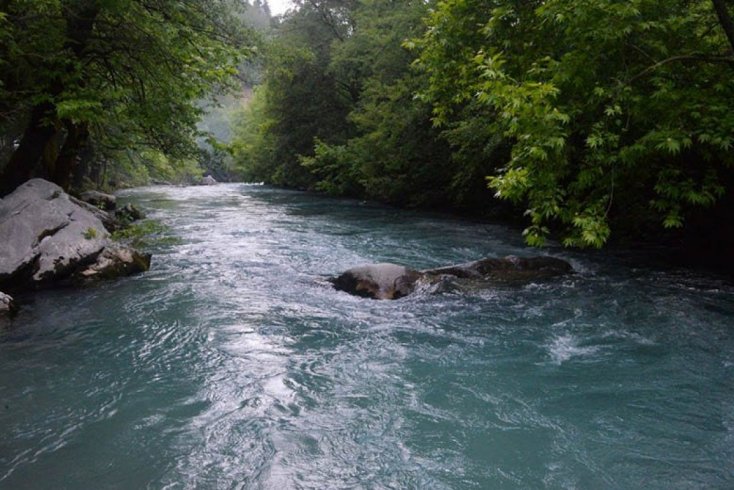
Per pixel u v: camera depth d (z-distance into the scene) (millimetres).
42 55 9977
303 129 33344
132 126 14102
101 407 4707
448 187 19641
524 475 3781
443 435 4301
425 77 19281
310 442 4180
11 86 11008
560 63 5805
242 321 7082
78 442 4148
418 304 7902
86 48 11281
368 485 3648
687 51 5883
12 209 8891
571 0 5594
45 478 3691
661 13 5844
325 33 32062
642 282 9188
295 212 21359
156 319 7098
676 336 6566
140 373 5410
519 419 4570
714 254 11508
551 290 8648
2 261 7996
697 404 4832
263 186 41125
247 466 3854
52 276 8391
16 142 20578
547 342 6395
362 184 27047
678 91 5391
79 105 9500
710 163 7051
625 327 6906
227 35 13547
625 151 5273
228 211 21641
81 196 19000
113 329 6688
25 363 5617
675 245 12539
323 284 8938
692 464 3912
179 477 3719
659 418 4590
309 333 6680
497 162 15938
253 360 5793
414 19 21516
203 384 5176
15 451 4012
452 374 5477
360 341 6422
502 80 5363
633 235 13344
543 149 4949
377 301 8070
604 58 5793
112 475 3734
